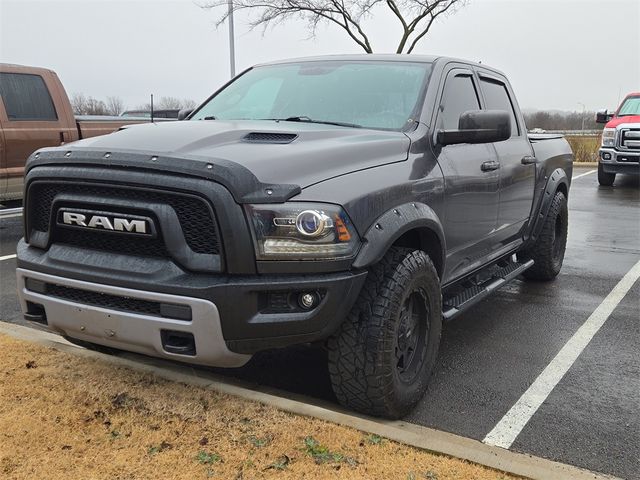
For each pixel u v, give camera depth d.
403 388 3.29
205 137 3.16
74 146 3.19
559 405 3.61
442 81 4.21
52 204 3.12
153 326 2.87
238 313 2.79
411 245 3.71
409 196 3.38
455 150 4.10
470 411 3.53
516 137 5.47
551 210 6.16
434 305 3.52
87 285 2.99
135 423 3.12
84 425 3.10
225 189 2.74
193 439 2.98
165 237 2.83
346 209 2.93
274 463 2.80
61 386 3.50
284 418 3.17
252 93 4.60
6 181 8.23
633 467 2.96
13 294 5.80
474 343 4.64
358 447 2.93
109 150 2.98
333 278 2.87
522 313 5.41
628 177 18.52
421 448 2.94
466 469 2.79
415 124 3.85
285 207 2.80
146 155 2.88
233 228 2.74
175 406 3.29
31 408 3.25
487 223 4.57
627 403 3.65
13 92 8.32
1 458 2.80
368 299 3.10
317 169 3.01
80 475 2.70
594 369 4.16
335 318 2.93
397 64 4.36
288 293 2.87
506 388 3.84
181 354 2.88
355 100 4.11
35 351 4.00
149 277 2.85
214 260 2.79
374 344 3.06
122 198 2.92
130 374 3.67
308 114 4.12
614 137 15.26
